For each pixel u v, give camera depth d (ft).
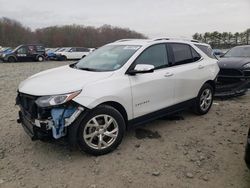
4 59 87.61
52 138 13.30
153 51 16.71
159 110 16.70
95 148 13.83
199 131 17.49
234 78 26.17
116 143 14.42
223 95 25.80
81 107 12.97
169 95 17.25
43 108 12.73
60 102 12.62
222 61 27.94
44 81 14.23
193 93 19.24
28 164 13.35
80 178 12.21
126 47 16.79
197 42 20.85
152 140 16.02
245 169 12.94
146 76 15.69
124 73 14.83
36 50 93.61
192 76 18.75
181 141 15.93
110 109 13.91
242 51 32.01
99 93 13.43
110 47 17.90
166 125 18.45
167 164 13.33
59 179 12.15
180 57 18.45
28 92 13.60
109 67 15.30
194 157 14.03
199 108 20.17
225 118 20.08
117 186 11.66
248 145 10.73
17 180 12.09
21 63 84.64
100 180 12.07
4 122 18.99
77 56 105.70
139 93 15.24
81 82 13.48
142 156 14.08
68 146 15.10
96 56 17.47
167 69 17.13
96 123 13.62
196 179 12.14
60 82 13.65
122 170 12.80
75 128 13.09
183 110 20.08
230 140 16.14
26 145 15.33
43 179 12.16
